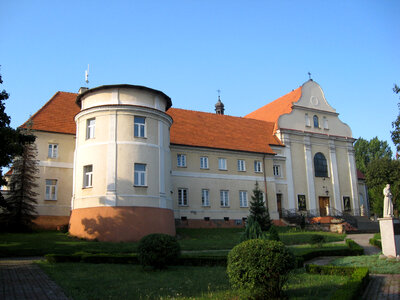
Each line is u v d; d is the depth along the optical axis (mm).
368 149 78625
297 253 19000
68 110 35219
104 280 12852
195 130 39844
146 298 10242
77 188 26953
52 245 21938
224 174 38562
